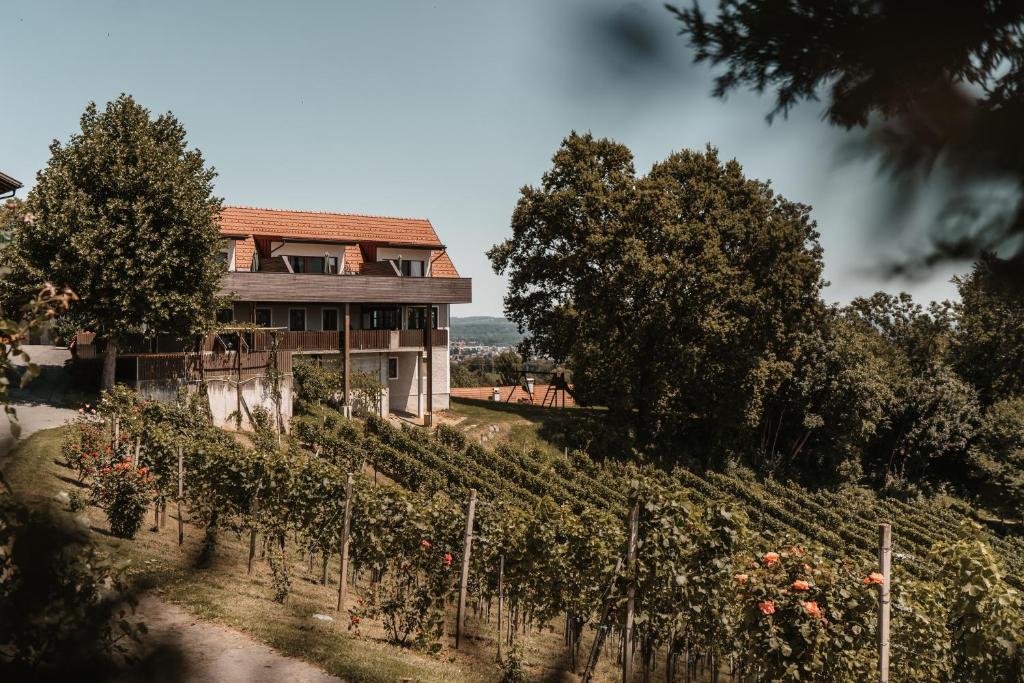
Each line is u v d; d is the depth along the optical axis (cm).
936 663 835
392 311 4131
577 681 1040
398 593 1137
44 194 2548
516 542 1287
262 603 1034
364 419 3559
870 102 109
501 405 4625
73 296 535
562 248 3747
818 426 4094
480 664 1043
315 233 4012
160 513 1570
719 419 3862
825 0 108
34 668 389
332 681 772
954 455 4484
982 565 805
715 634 950
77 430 1953
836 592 818
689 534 929
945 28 105
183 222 2764
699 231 3416
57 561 345
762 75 111
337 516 1378
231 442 2270
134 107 2794
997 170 105
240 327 3033
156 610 884
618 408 3769
